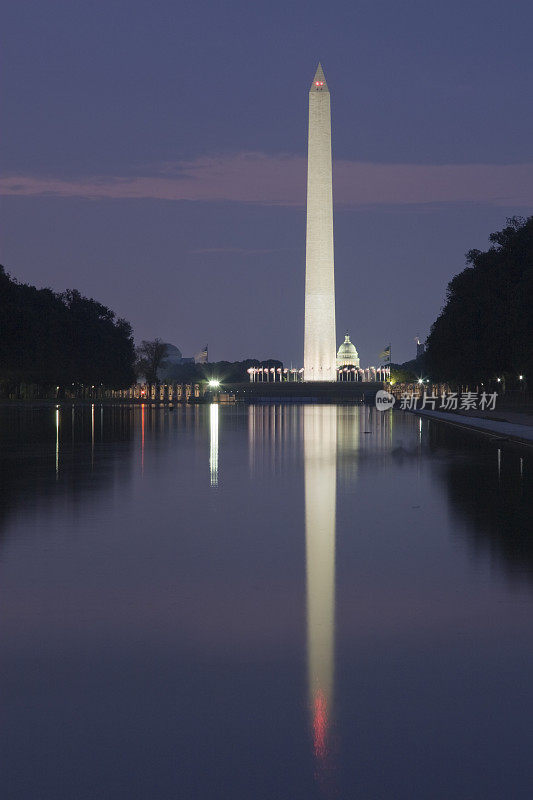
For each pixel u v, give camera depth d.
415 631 13.31
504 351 115.25
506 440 58.00
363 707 10.12
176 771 8.48
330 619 14.01
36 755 8.84
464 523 23.64
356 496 29.22
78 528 22.78
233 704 10.23
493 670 11.46
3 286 128.12
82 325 185.50
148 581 16.75
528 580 16.83
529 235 113.62
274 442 55.50
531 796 7.96
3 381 164.00
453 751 8.92
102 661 11.83
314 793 8.03
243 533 22.09
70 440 57.34
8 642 12.73
